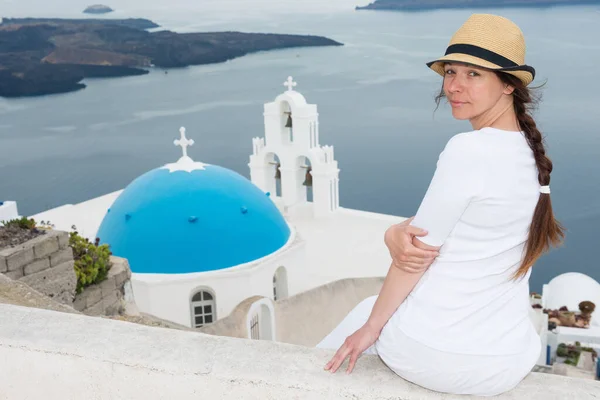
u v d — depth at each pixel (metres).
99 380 3.80
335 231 31.81
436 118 178.62
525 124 3.29
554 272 91.44
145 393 3.72
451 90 3.30
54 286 11.16
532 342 3.48
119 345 3.86
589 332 26.09
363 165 147.88
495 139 3.17
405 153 154.12
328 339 4.05
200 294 21.58
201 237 21.81
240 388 3.50
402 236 3.22
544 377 3.49
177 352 3.75
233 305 21.55
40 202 109.94
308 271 27.66
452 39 3.32
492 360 3.23
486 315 3.28
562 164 133.88
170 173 22.98
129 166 131.38
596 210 111.38
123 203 23.00
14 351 3.94
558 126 157.50
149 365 3.66
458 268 3.26
